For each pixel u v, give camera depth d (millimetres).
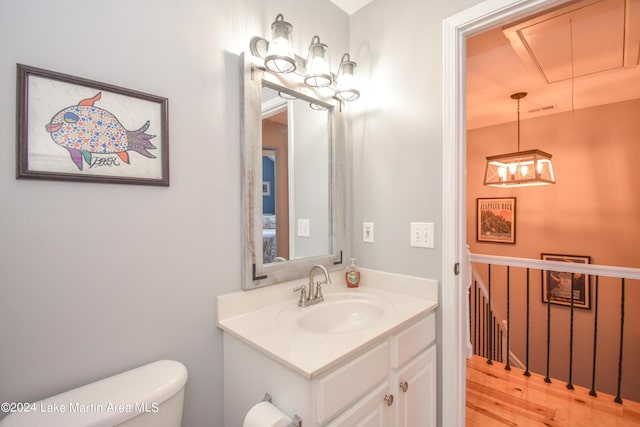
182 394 942
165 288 1034
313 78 1350
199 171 1113
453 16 1328
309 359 868
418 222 1459
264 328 1097
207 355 1142
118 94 929
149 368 960
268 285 1312
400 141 1521
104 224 910
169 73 1040
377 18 1620
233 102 1209
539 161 2611
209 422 1151
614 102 3150
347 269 1662
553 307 3514
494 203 3947
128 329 956
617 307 3158
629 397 3094
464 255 1398
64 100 835
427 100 1420
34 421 714
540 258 3594
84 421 729
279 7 1376
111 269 923
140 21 979
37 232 802
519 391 2074
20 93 769
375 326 1098
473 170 4160
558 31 1830
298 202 1467
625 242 3098
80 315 870
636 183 3047
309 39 1512
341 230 1658
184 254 1078
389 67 1566
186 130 1080
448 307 1360
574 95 2955
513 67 2361
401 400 1155
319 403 843
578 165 3363
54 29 826
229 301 1186
